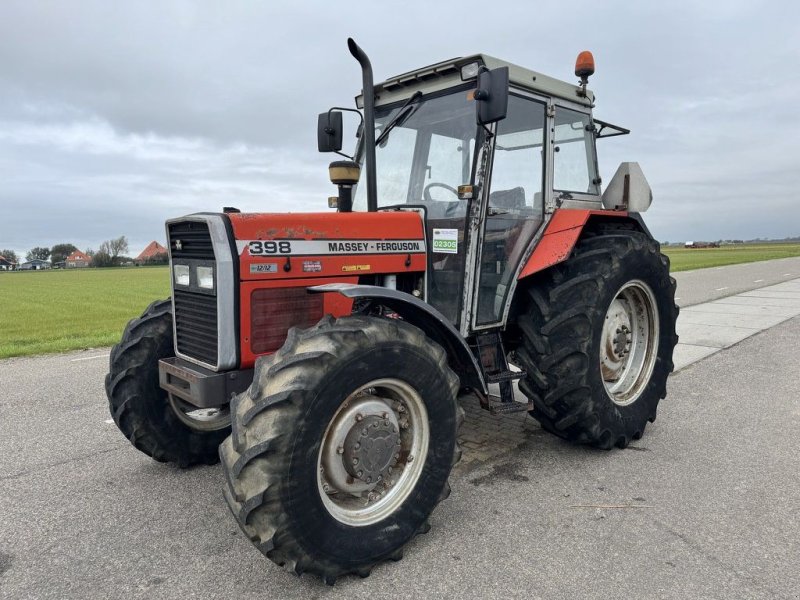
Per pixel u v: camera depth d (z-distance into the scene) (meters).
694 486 3.11
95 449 3.81
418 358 2.47
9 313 14.20
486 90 2.85
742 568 2.33
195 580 2.31
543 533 2.64
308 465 2.13
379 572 2.37
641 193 4.31
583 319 3.32
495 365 3.48
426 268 3.32
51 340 9.02
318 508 2.18
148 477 3.35
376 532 2.36
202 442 3.48
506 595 2.18
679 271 22.05
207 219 2.58
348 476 2.39
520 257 3.57
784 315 9.47
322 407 2.16
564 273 3.55
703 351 6.69
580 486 3.14
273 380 2.16
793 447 3.66
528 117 3.54
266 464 2.06
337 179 3.13
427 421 2.57
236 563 2.44
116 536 2.66
